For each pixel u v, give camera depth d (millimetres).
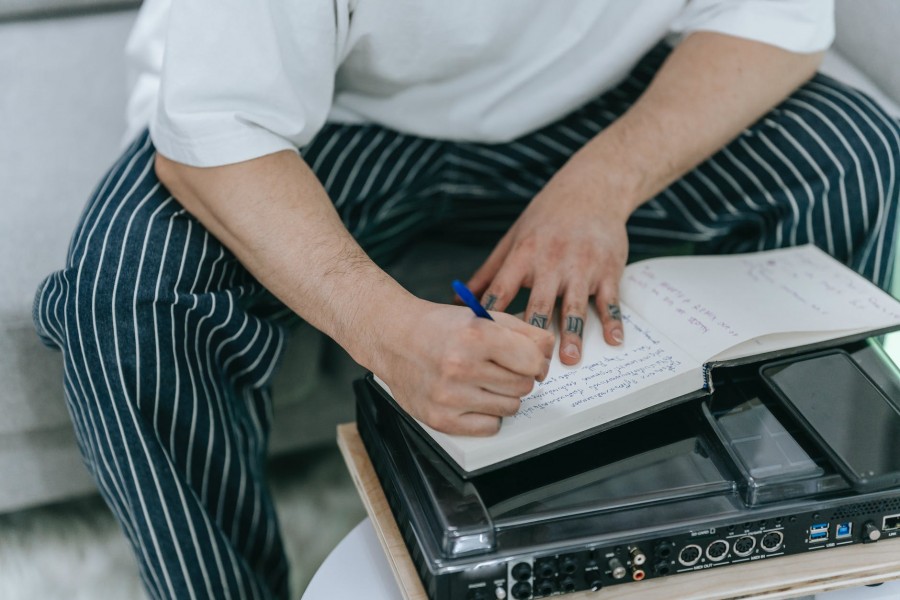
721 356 826
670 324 855
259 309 1076
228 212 910
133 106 1142
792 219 1081
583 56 1099
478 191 1211
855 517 739
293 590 1150
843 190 1062
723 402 810
